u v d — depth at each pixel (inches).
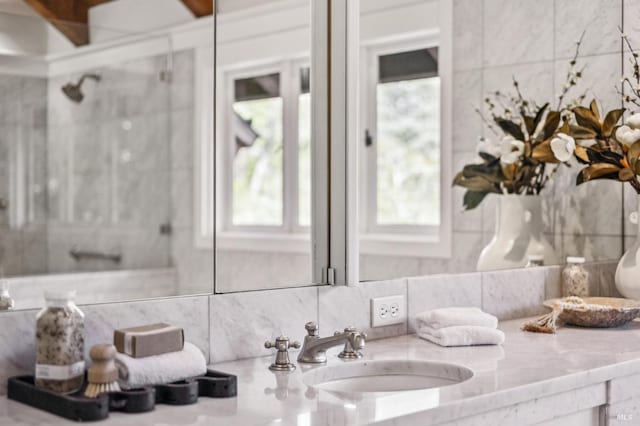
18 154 102.1
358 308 79.5
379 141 87.7
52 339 51.4
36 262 103.7
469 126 95.8
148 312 63.3
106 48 106.9
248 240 87.5
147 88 109.2
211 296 67.4
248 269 86.9
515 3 100.5
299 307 74.1
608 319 87.8
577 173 106.4
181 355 55.1
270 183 87.6
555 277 103.1
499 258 97.0
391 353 72.9
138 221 108.3
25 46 99.7
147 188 107.5
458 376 66.5
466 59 96.0
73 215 107.6
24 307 73.7
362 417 49.1
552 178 103.6
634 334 84.7
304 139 85.4
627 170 96.9
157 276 102.0
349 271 78.5
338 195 80.7
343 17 82.4
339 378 67.8
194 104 101.3
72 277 104.2
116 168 111.1
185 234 100.3
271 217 86.5
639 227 100.4
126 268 109.2
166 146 107.0
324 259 80.9
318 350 68.3
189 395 52.1
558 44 104.7
